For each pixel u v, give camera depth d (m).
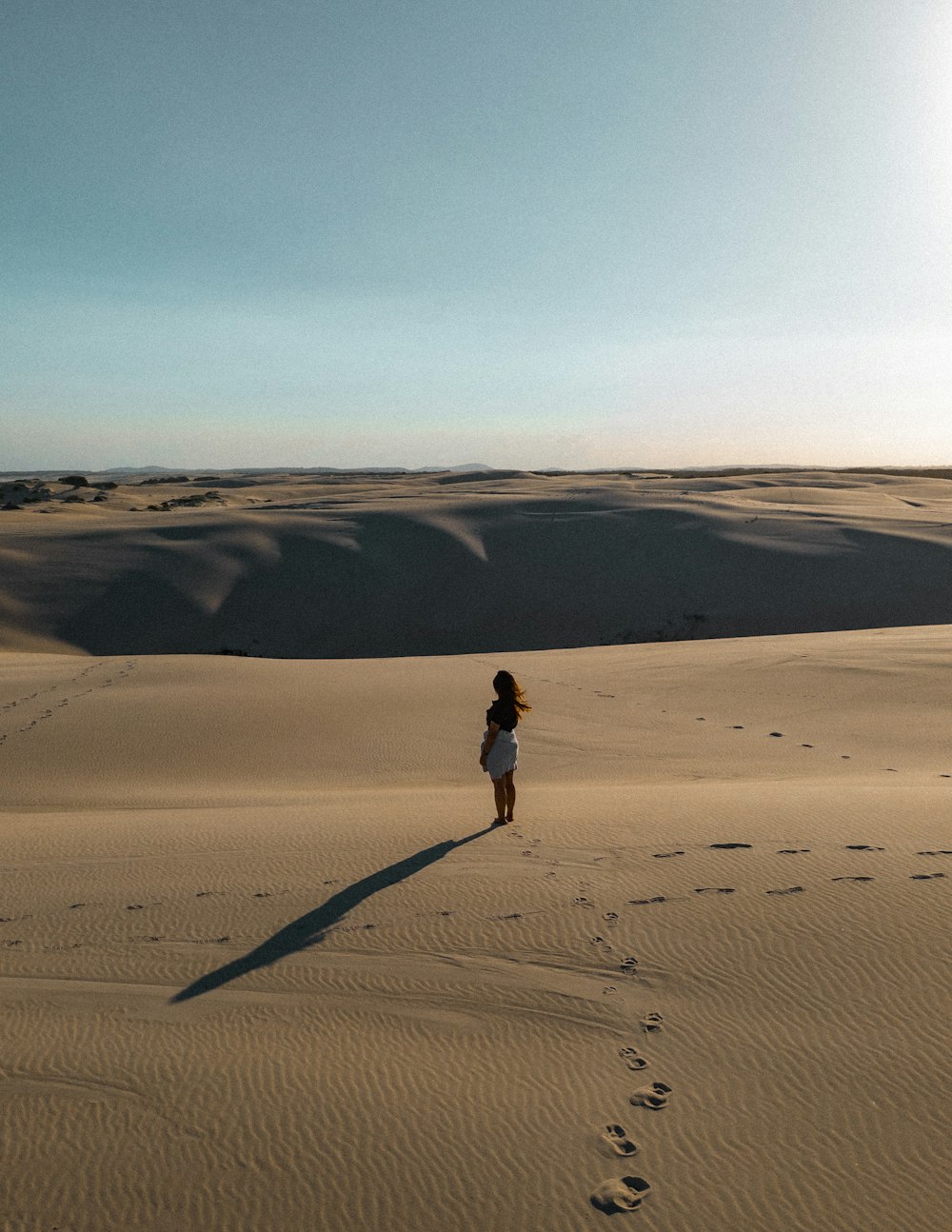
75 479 141.25
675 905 7.08
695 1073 5.04
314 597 58.16
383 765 15.36
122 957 6.62
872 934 6.40
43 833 10.23
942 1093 4.75
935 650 23.09
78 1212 4.11
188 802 13.02
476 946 6.57
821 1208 4.05
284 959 6.50
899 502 92.31
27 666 26.16
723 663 23.45
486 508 78.31
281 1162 4.42
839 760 14.53
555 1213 4.06
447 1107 4.80
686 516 70.81
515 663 25.66
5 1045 5.45
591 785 12.94
